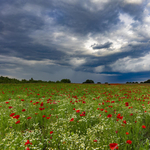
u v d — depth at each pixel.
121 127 3.83
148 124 4.19
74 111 5.77
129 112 5.46
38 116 5.07
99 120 4.63
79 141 3.08
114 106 6.75
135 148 2.87
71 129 3.95
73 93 12.63
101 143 3.07
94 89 16.50
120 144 2.96
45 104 7.25
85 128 4.04
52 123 4.19
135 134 3.38
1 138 3.27
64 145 3.00
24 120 4.51
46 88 16.89
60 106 6.64
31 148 2.84
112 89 16.86
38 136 3.40
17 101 7.96
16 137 3.27
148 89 16.42
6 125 4.19
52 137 3.37
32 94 11.18
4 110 5.88
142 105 6.55
